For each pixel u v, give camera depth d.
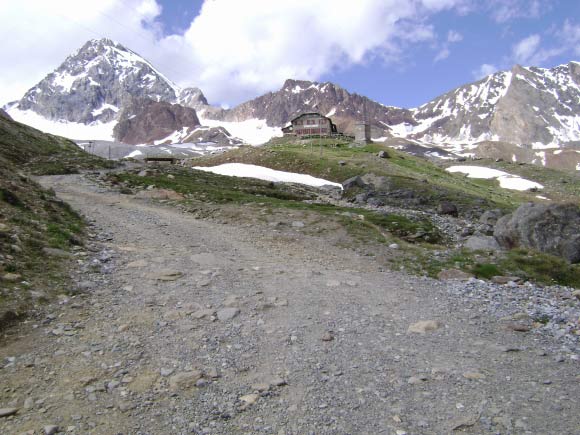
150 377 9.30
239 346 10.96
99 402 8.34
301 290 15.54
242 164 87.38
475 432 7.77
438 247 25.06
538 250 24.38
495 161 183.50
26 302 11.87
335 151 114.31
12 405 8.08
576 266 21.19
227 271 17.17
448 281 18.12
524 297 15.97
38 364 9.46
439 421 8.11
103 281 14.64
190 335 11.39
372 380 9.57
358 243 23.64
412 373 9.91
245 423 7.98
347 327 12.45
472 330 12.52
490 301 15.24
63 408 8.09
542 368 10.18
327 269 18.94
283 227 26.59
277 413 8.30
